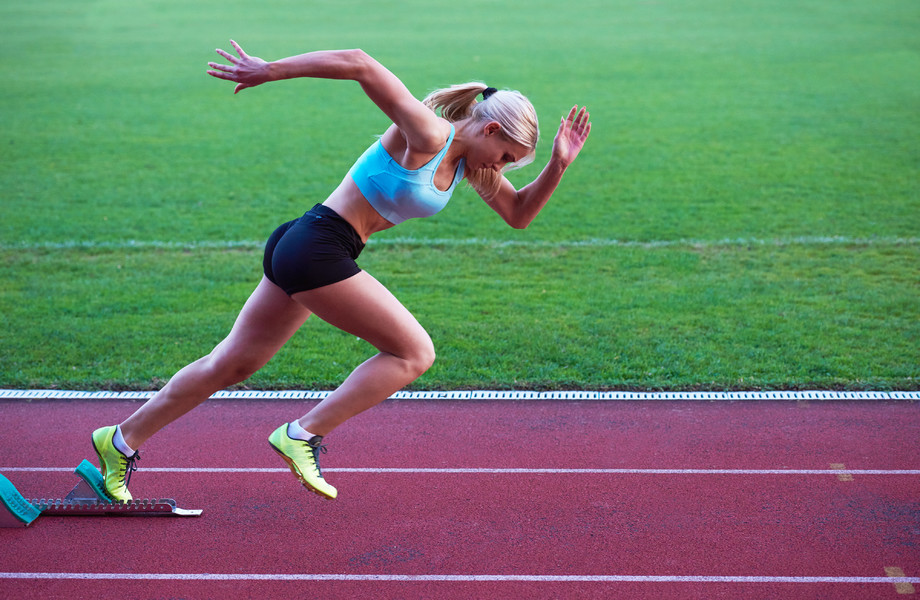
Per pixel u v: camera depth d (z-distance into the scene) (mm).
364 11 38375
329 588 3961
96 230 11359
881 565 4090
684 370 6750
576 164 15141
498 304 8508
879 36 28875
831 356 6996
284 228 3889
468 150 3875
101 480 4504
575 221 11750
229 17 36531
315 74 3430
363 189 3805
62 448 5523
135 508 4559
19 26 34094
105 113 19609
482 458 5305
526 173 14883
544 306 8414
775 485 4898
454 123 3908
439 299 8664
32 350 7266
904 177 13578
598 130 17672
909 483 4902
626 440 5547
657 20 34688
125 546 4305
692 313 8133
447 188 3936
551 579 4008
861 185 13203
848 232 10906
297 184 14023
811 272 9352
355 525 4516
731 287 8891
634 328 7766
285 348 7371
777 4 37812
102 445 4363
